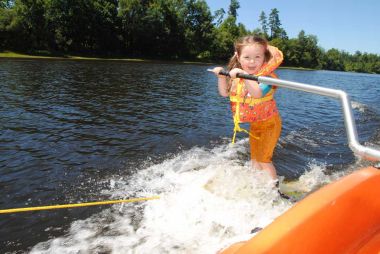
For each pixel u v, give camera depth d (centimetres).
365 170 199
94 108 945
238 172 439
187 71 2881
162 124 793
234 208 380
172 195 413
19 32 4100
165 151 591
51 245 320
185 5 5969
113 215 369
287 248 156
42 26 4303
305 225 163
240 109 376
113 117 843
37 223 354
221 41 6462
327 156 626
